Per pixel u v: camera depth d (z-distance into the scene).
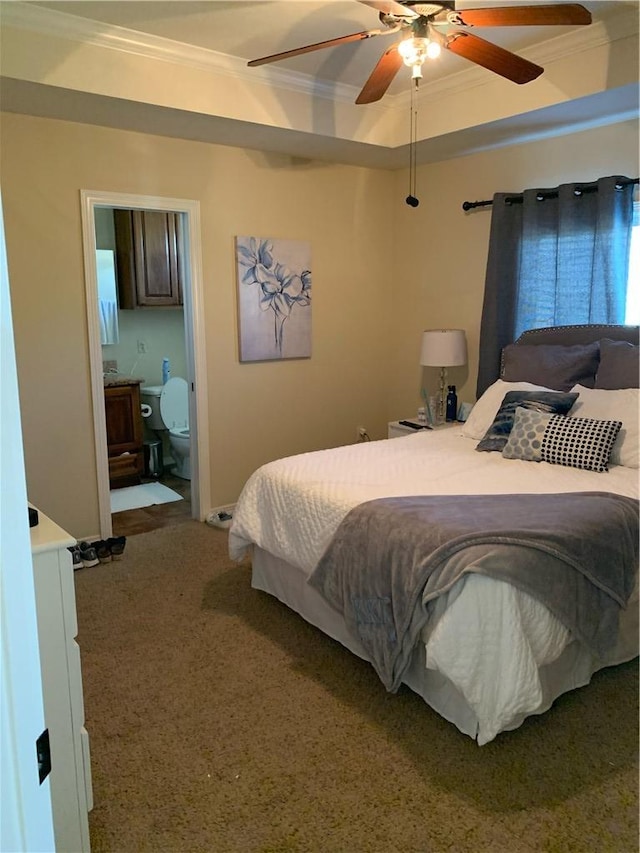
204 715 2.30
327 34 3.10
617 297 3.56
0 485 0.60
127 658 2.68
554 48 3.24
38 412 3.61
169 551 3.86
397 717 2.28
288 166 4.41
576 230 3.70
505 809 1.86
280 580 3.07
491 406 3.65
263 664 2.63
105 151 3.64
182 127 3.65
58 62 2.94
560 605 2.06
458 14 2.19
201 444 4.29
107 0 2.75
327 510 2.59
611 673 2.53
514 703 1.92
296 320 4.59
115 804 1.89
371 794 1.92
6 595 0.61
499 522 2.22
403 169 4.88
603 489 2.67
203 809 1.88
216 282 4.19
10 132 3.33
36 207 3.45
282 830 1.80
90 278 3.66
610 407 3.15
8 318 0.62
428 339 4.33
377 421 5.27
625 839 1.75
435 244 4.73
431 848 1.73
